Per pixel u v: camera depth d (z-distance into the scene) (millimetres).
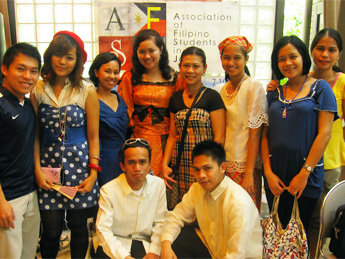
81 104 1510
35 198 1507
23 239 1490
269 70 2467
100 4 2287
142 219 1542
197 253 1534
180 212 1547
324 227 1393
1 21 2082
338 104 1729
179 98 1761
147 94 1793
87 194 1538
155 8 2291
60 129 1476
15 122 1349
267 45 2432
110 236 1435
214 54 2363
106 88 1746
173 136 1812
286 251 1479
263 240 1551
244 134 1652
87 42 2426
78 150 1508
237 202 1361
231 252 1328
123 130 1780
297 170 1487
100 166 1718
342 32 2186
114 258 1387
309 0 2605
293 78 1538
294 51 1481
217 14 2322
